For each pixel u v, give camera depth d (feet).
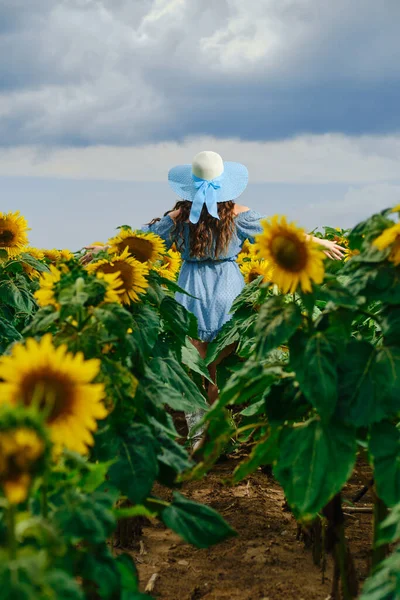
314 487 8.51
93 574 6.98
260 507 16.28
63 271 9.67
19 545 6.70
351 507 15.05
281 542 14.23
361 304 9.20
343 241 23.53
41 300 9.43
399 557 6.78
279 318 9.03
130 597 7.52
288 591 11.97
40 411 6.62
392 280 8.91
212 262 20.53
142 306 13.44
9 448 5.35
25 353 6.61
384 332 8.98
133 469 9.03
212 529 8.93
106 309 9.17
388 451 8.66
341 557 9.88
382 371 8.70
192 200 20.25
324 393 8.48
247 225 20.53
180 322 14.12
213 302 20.25
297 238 8.91
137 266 12.53
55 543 5.86
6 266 17.79
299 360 8.82
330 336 8.87
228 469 19.20
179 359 15.11
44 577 5.49
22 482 5.47
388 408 8.55
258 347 8.98
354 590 9.96
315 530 12.80
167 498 16.93
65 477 7.61
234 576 12.69
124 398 9.29
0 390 6.63
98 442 9.14
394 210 8.92
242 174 20.58
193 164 20.20
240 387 9.44
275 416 9.33
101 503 7.29
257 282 17.43
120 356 9.89
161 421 10.03
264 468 18.72
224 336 19.15
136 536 14.39
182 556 13.65
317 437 8.73
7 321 15.99
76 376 6.65
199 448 10.38
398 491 8.40
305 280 8.96
